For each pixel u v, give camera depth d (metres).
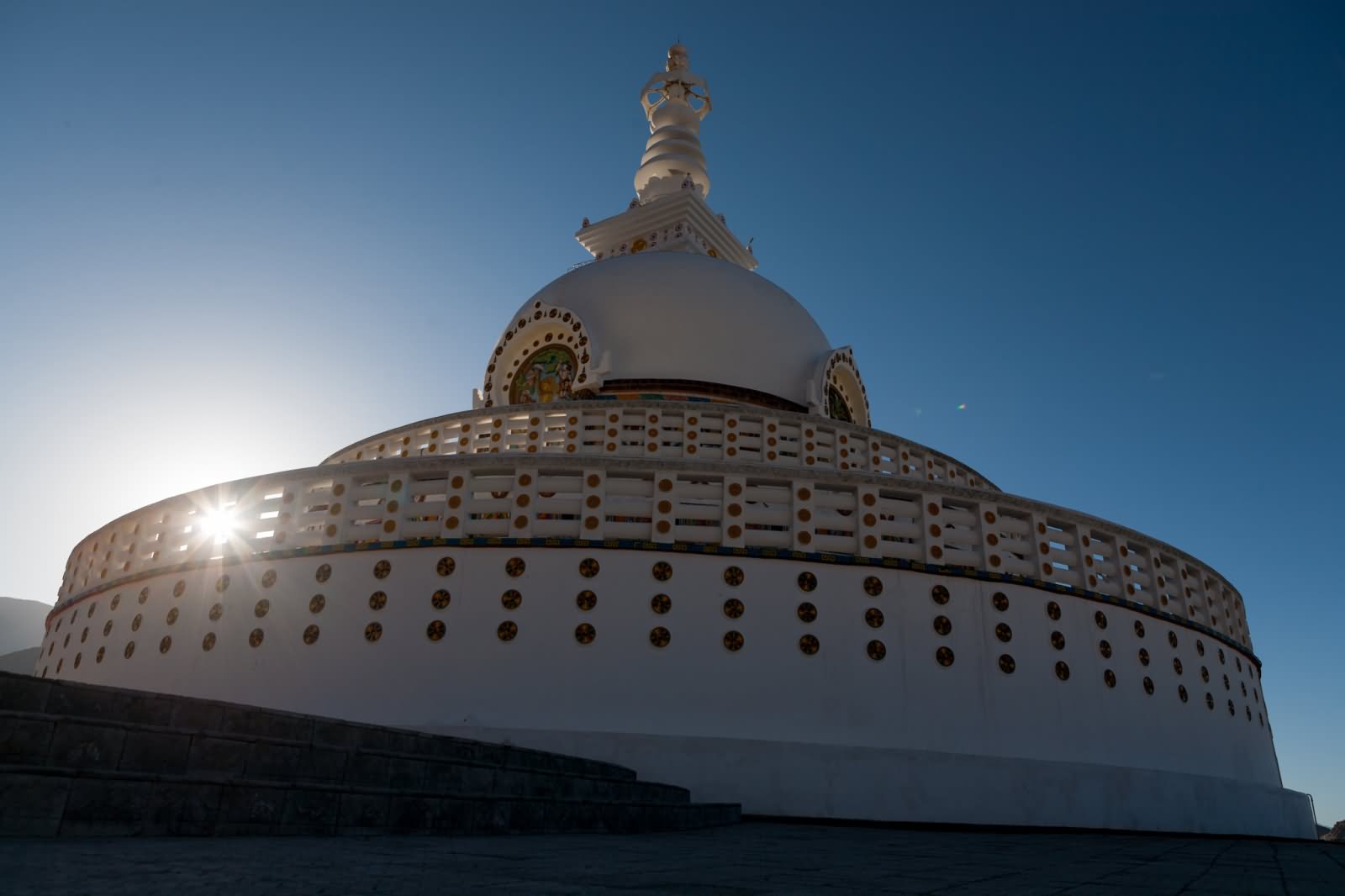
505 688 20.70
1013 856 11.88
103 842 8.30
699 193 47.12
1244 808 24.02
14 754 8.77
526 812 12.38
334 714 20.97
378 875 7.13
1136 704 23.86
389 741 12.79
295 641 22.08
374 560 22.42
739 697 20.84
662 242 43.00
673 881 7.59
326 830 10.32
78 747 9.19
